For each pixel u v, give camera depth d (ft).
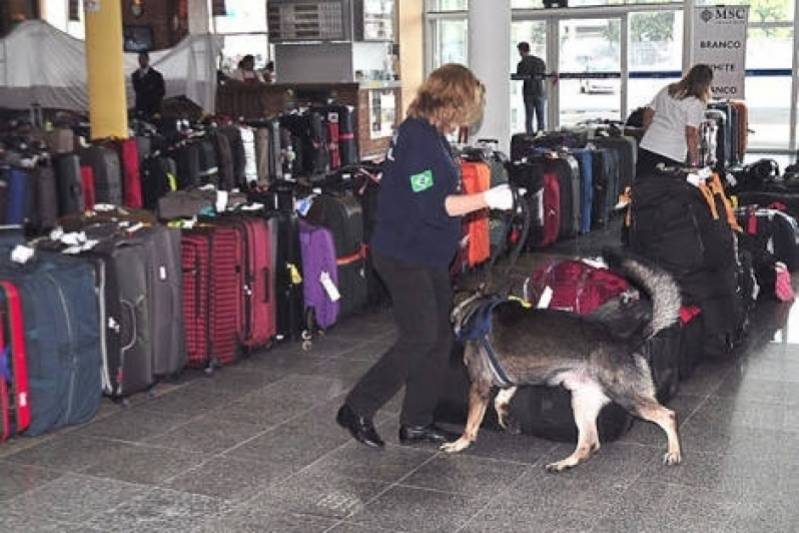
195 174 34.45
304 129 43.60
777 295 23.98
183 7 57.21
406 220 14.06
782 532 12.41
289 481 14.16
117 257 16.62
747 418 16.35
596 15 57.88
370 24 54.19
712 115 42.06
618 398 14.14
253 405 17.29
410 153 13.92
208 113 46.98
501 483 13.99
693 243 18.45
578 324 14.10
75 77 47.67
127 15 57.21
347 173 23.72
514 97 60.13
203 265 18.38
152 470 14.58
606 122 42.39
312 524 12.85
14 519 13.05
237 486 14.02
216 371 19.03
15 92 47.50
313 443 15.57
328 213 21.58
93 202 30.35
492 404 15.42
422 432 15.44
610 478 14.10
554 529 12.59
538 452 15.07
